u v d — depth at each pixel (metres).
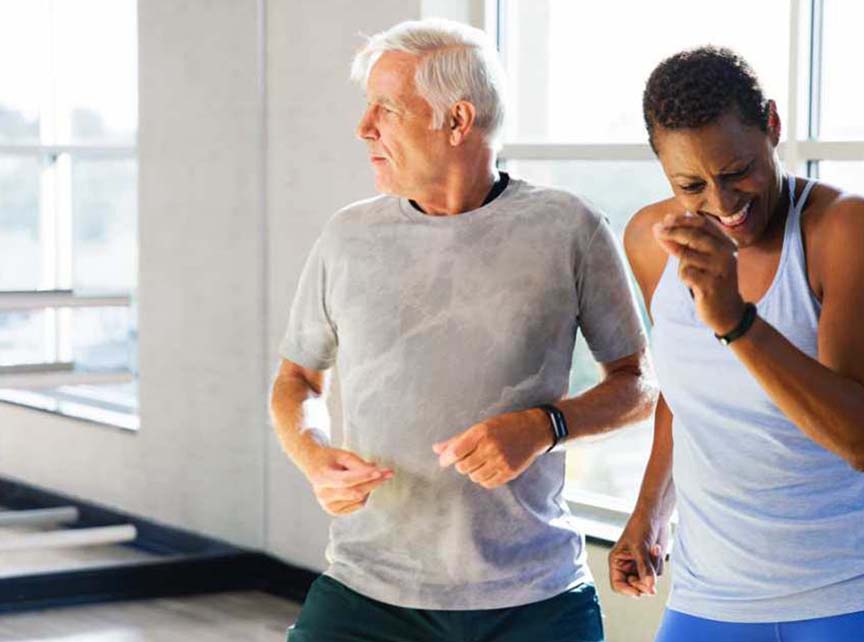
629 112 4.88
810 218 2.19
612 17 4.91
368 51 2.83
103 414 7.13
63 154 7.05
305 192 6.14
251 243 6.41
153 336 6.75
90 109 6.96
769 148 2.13
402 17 5.55
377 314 2.81
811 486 2.24
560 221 2.80
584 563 2.89
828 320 2.15
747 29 4.50
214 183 6.51
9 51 7.08
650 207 2.51
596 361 2.91
